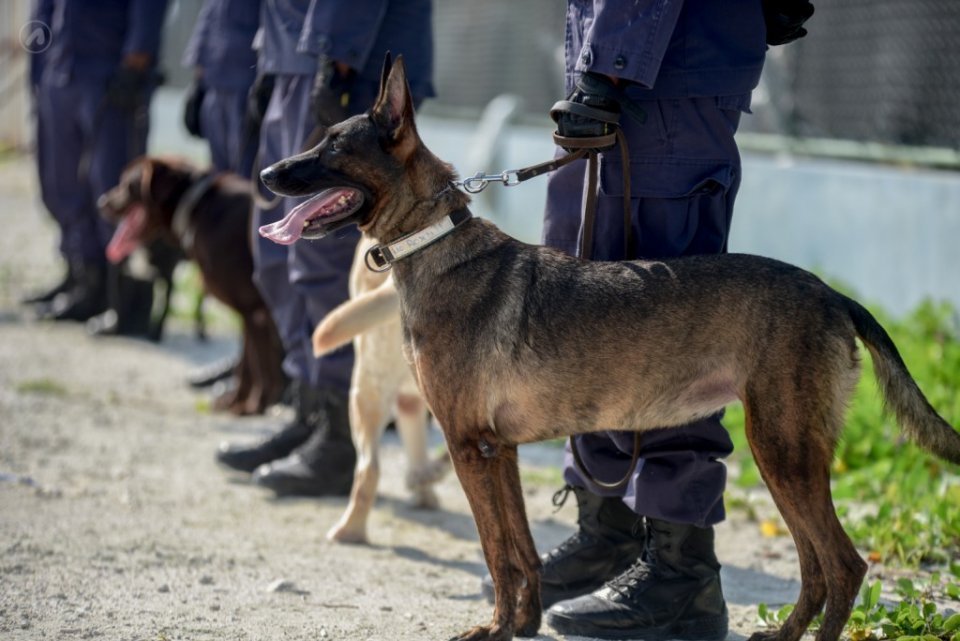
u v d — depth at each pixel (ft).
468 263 12.80
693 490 13.09
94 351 31.27
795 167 31.65
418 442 19.27
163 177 26.53
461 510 19.57
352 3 17.28
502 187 43.73
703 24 12.77
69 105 32.42
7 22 67.97
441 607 14.37
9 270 41.42
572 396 12.36
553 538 17.76
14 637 12.73
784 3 13.82
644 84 12.30
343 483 19.84
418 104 19.24
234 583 15.12
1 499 18.61
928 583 15.01
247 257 25.08
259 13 25.48
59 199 33.55
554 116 13.12
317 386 19.61
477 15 46.98
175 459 22.03
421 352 12.71
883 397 11.84
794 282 11.86
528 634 13.11
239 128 25.95
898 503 17.80
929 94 28.35
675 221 13.06
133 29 30.40
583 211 13.42
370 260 17.26
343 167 12.96
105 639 12.76
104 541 16.66
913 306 27.76
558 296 12.44
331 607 14.24
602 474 13.88
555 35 41.78
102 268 34.14
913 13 28.48
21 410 24.80
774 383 11.64
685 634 13.30
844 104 31.14
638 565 13.51
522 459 23.00
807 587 12.07
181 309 37.14
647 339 12.14
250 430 24.44
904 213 27.96
